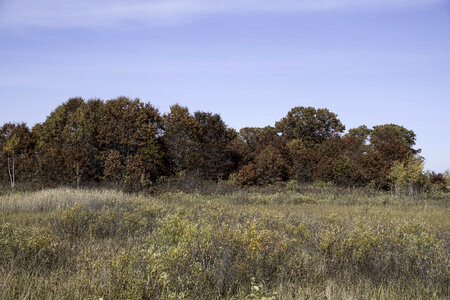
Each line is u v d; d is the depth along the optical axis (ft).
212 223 33.06
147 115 105.91
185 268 17.40
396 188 95.76
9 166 96.68
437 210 62.95
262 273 19.72
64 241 26.21
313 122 184.85
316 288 19.29
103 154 99.19
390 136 183.52
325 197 84.74
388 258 22.74
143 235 29.53
